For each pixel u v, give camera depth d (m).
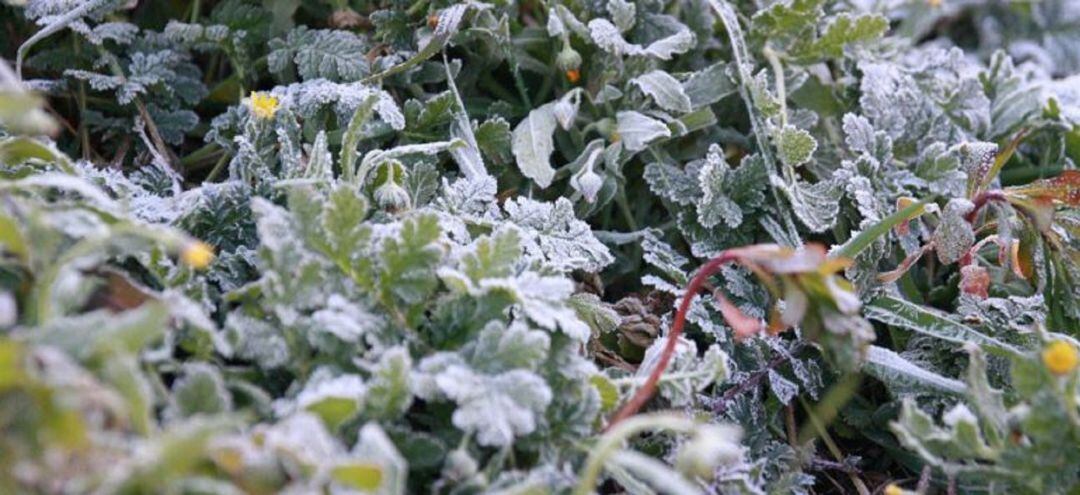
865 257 0.92
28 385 0.69
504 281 0.81
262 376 0.80
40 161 0.86
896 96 1.03
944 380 0.88
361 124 0.89
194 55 1.06
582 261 0.90
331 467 0.71
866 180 0.97
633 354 0.93
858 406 0.93
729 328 0.93
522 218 0.92
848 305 0.79
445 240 0.85
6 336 0.73
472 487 0.77
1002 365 0.91
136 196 0.88
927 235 0.97
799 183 0.97
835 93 1.05
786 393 0.90
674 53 1.03
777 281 0.85
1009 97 1.06
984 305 0.93
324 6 1.05
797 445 0.92
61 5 0.96
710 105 1.04
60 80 1.00
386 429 0.78
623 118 0.99
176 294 0.77
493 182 0.92
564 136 1.01
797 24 1.02
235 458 0.71
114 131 0.99
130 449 0.70
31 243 0.76
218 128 0.97
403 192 0.89
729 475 0.83
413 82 1.00
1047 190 0.89
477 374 0.79
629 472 0.83
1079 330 0.91
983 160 0.94
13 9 1.01
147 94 1.00
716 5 1.01
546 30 1.03
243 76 1.01
